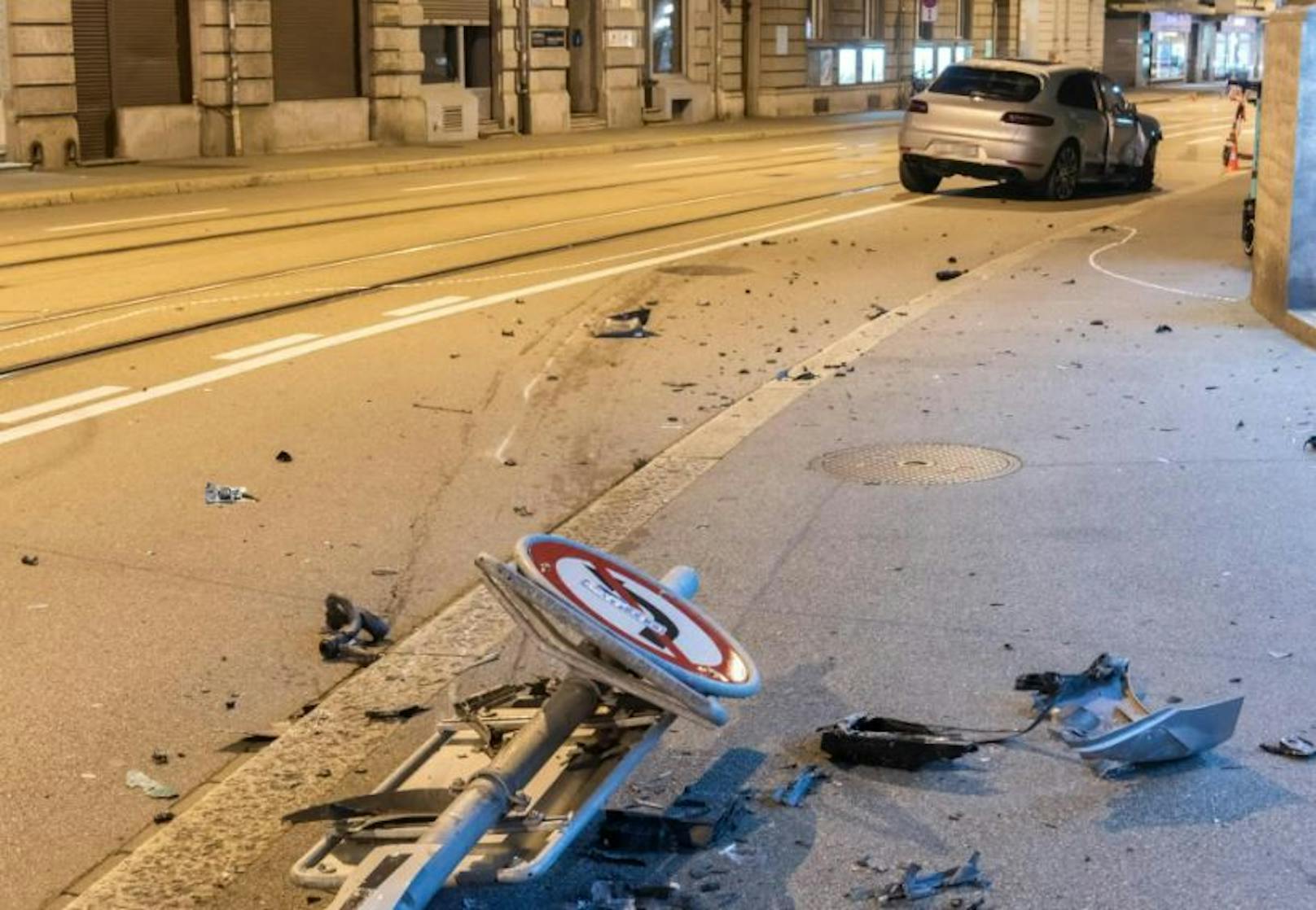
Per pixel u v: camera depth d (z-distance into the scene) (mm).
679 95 43750
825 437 8781
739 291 14453
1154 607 6062
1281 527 7000
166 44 29312
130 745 5195
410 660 5770
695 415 9695
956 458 8273
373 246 17500
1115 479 7805
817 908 4016
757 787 4668
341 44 32969
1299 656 5566
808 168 29312
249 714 5445
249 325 12555
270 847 4445
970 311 12750
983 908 4000
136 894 4207
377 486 8172
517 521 7613
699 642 4297
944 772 4746
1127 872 4160
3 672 5742
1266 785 4621
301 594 6590
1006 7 64250
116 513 7668
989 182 26312
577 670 4102
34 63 26406
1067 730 4938
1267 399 9445
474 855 3854
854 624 5957
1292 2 12828
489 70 37625
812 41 49406
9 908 4227
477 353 11523
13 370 10805
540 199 23125
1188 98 67188
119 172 26641
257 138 30812
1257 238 12719
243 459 8656
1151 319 12242
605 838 4336
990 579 6418
